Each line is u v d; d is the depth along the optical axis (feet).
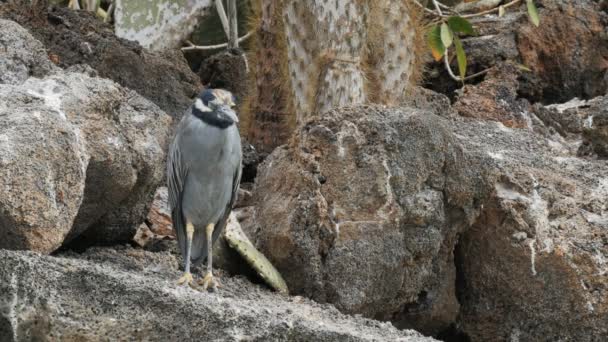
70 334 30.25
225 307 31.40
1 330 30.12
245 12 64.64
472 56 59.77
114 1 59.26
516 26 60.75
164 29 56.03
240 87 56.03
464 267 42.70
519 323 41.98
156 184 38.91
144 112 39.78
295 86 45.68
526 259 41.09
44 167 32.35
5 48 39.45
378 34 46.34
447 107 52.06
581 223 41.93
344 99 44.73
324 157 39.24
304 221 38.55
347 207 38.81
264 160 43.32
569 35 60.95
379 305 39.34
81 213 36.24
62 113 33.73
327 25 44.80
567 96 61.41
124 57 47.62
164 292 31.12
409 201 38.91
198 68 63.77
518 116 53.88
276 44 48.65
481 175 40.37
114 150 35.55
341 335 31.81
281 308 34.45
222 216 37.55
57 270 30.48
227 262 39.70
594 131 48.49
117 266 36.32
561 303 41.16
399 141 39.06
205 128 35.88
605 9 64.54
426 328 41.81
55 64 45.29
